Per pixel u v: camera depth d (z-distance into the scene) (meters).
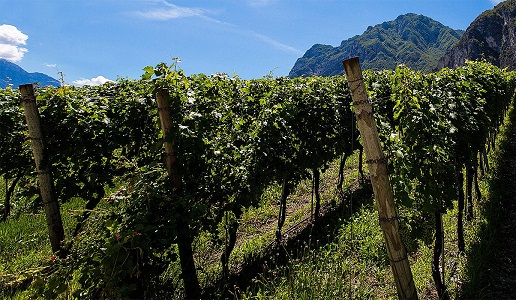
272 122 5.86
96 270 3.05
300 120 7.12
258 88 8.05
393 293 4.67
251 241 7.00
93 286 3.17
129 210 3.49
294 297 4.20
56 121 4.79
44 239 6.92
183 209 3.80
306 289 4.31
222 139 5.09
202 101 4.89
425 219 4.54
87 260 3.13
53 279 3.02
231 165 4.96
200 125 4.22
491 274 5.03
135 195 3.51
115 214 3.52
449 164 4.41
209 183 4.38
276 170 6.20
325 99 7.99
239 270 5.73
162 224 3.51
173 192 3.81
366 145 3.17
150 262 3.62
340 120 8.52
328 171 12.23
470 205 6.90
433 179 4.31
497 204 7.50
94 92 6.38
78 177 5.33
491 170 9.89
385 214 3.24
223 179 4.79
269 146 5.85
